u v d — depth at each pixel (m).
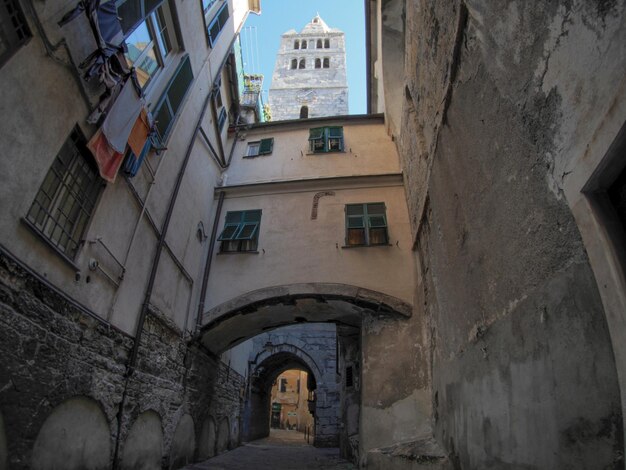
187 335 8.60
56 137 4.17
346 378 12.16
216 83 10.44
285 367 24.34
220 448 11.78
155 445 6.92
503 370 3.90
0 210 3.45
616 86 2.12
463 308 5.29
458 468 5.43
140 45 6.60
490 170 4.15
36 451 3.96
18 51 3.61
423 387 8.07
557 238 2.88
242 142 12.39
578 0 2.46
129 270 6.09
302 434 34.88
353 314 9.62
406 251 9.45
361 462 8.13
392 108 10.96
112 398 5.48
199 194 9.57
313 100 30.64
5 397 3.54
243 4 12.62
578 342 2.62
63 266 4.43
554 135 2.86
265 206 10.48
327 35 35.97
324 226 9.97
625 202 2.35
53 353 4.22
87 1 4.25
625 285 2.17
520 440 3.48
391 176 10.55
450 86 5.23
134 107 5.55
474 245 4.74
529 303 3.33
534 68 3.10
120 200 5.76
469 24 4.43
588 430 2.49
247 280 9.43
